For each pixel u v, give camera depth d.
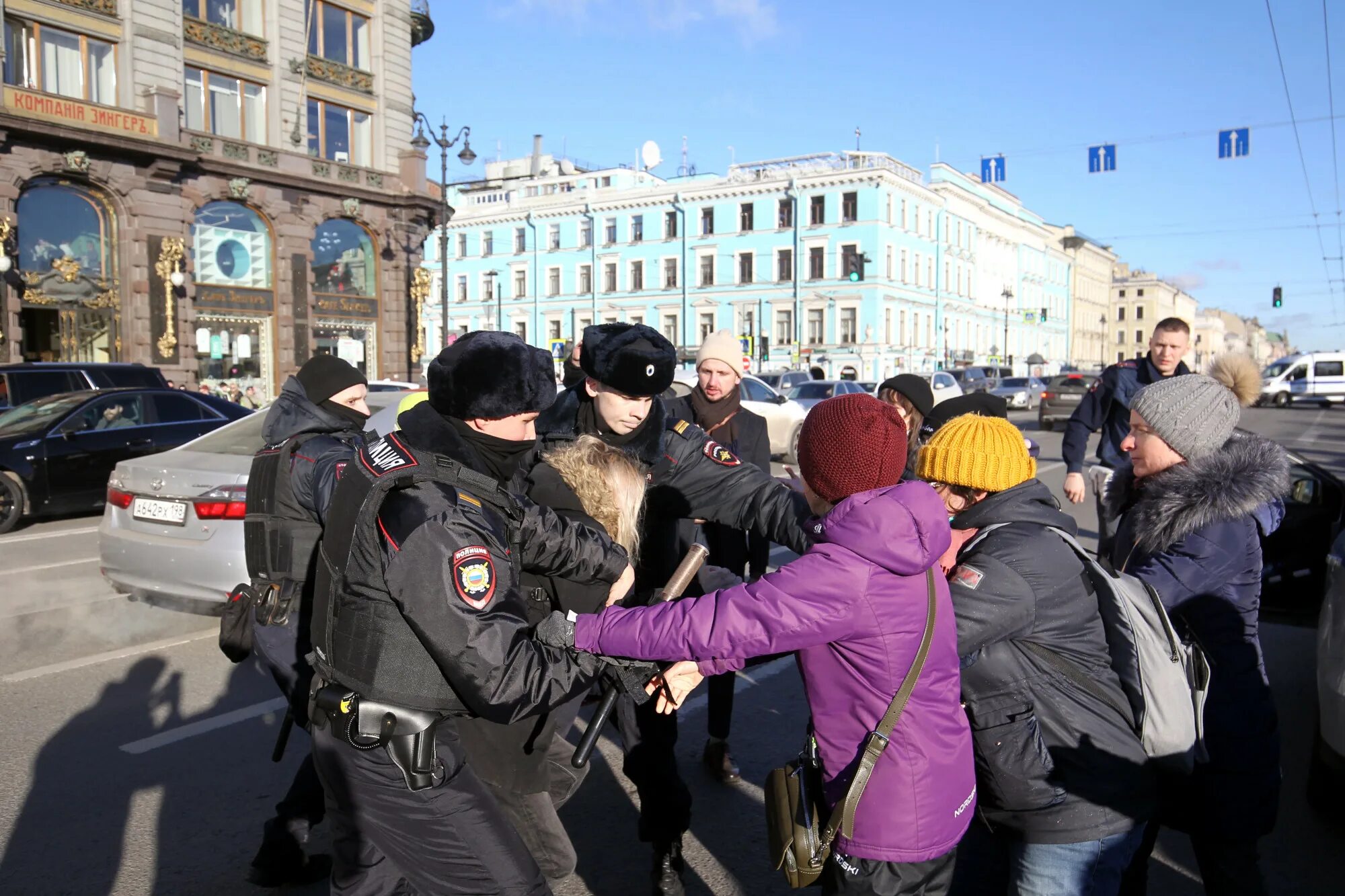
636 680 1.99
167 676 5.07
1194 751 2.17
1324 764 3.53
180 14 24.41
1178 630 2.46
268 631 2.89
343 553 1.89
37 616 6.27
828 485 1.93
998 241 68.50
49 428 9.67
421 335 31.72
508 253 61.50
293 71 27.20
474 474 1.92
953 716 1.89
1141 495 2.78
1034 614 2.01
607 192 57.47
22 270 21.91
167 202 24.27
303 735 4.27
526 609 1.98
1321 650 3.51
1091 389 5.05
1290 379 41.47
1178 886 3.17
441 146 27.89
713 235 54.53
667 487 2.78
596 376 2.70
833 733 1.89
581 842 3.41
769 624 1.80
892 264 52.19
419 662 1.82
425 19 31.77
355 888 2.00
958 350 61.41
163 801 3.62
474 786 1.95
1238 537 2.41
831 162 53.66
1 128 20.70
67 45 22.48
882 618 1.81
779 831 1.96
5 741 4.18
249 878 3.05
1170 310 118.06
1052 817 2.02
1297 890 3.11
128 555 5.71
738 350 4.08
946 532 1.84
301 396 3.14
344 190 28.41
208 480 5.54
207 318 25.62
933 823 1.84
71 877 3.07
